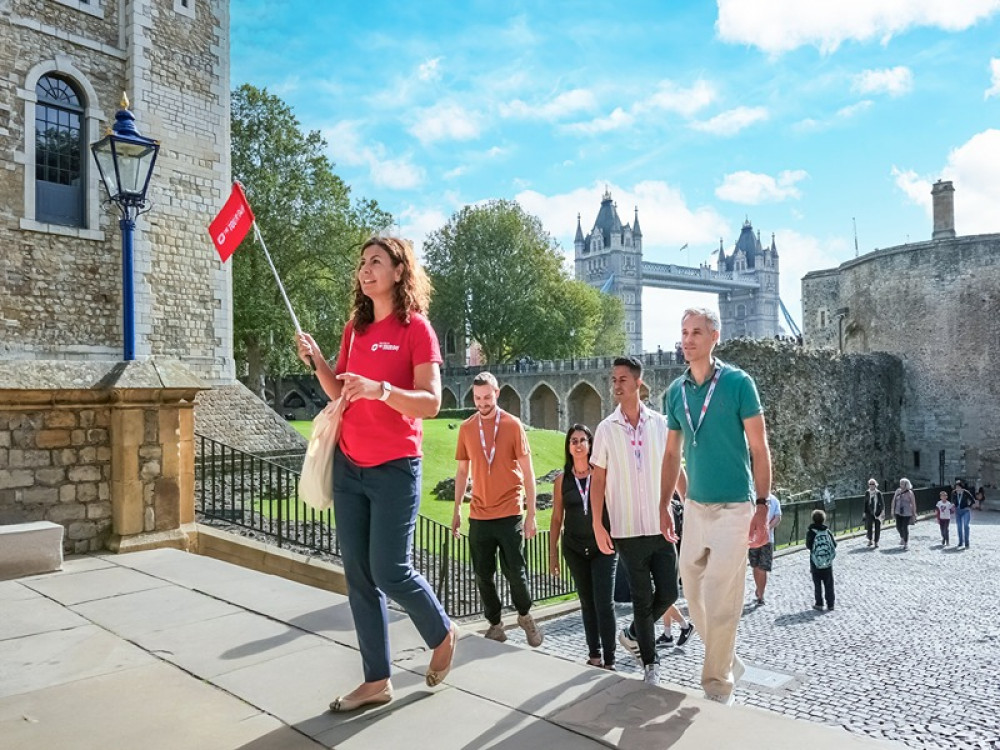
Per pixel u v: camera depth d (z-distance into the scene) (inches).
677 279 5032.0
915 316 1444.4
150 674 118.9
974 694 263.0
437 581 382.3
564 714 101.4
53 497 217.9
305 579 270.7
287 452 627.2
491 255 2053.4
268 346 1169.4
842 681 278.5
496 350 2192.4
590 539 188.4
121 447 227.1
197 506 430.3
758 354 1143.6
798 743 91.4
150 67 584.1
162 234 592.1
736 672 145.6
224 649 131.2
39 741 94.5
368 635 104.6
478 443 199.2
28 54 518.3
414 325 105.5
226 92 643.5
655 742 92.3
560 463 974.4
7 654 128.7
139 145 275.1
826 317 1813.5
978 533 818.2
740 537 127.9
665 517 149.3
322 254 1149.7
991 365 1348.4
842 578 517.3
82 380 221.9
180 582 181.9
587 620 194.4
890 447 1408.7
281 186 1131.9
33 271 517.7
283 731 97.0
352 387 92.7
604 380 1866.4
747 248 5831.7
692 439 133.0
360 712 102.8
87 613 154.5
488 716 100.8
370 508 104.3
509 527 198.5
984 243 1360.7
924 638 344.8
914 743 217.0
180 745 93.0
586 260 4881.9
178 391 238.5
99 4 562.6
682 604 378.9
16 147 509.7
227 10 647.1
